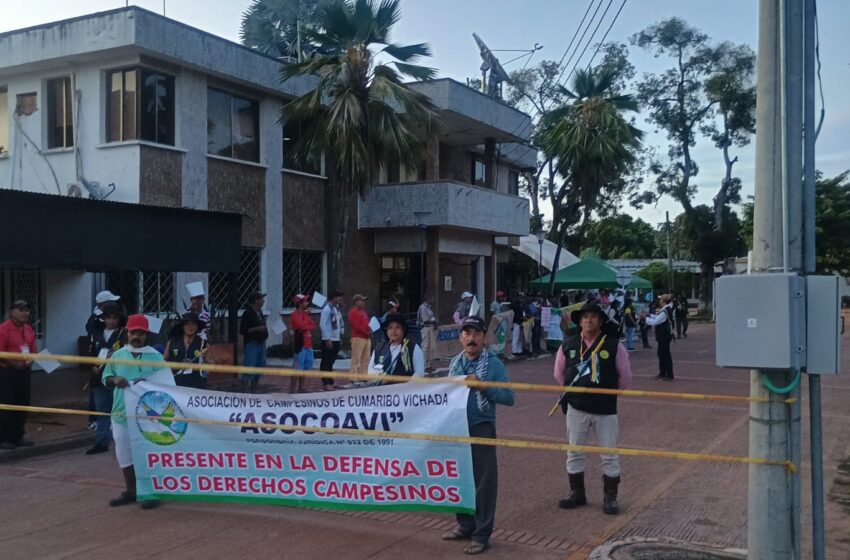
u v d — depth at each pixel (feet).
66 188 58.54
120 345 31.42
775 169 15.12
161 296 58.34
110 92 57.62
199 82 60.49
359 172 63.00
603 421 22.97
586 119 92.84
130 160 55.72
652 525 21.94
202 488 22.41
